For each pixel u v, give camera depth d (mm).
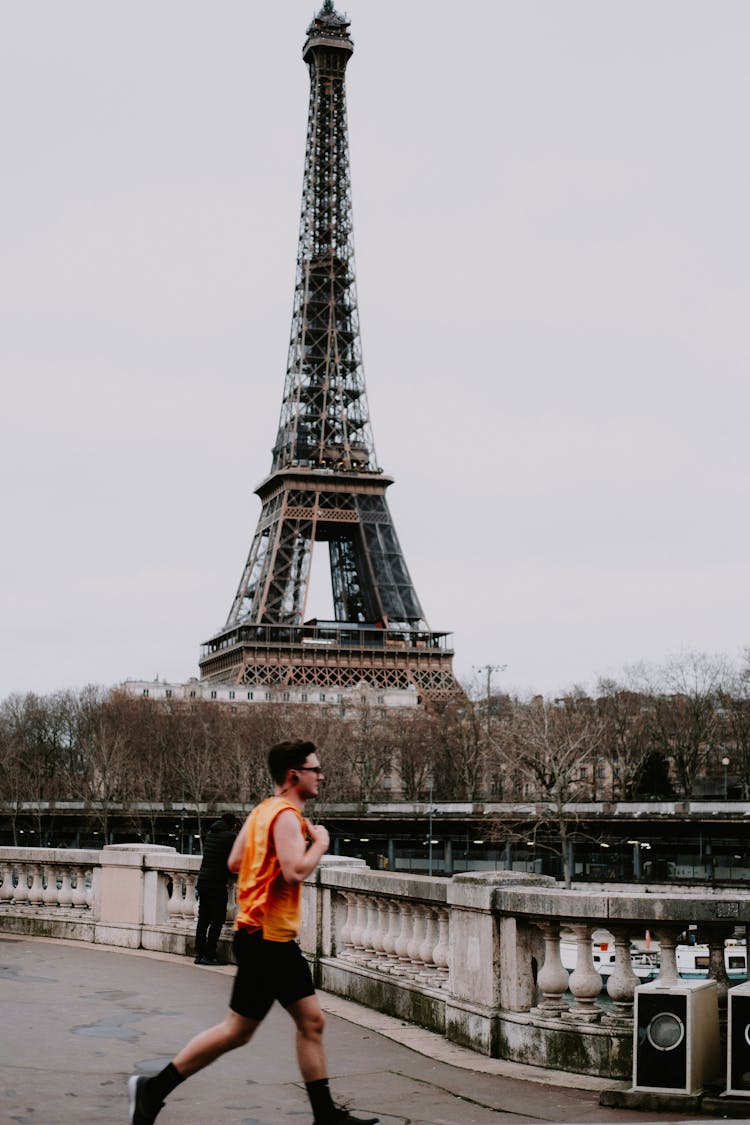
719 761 192500
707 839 149250
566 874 130875
